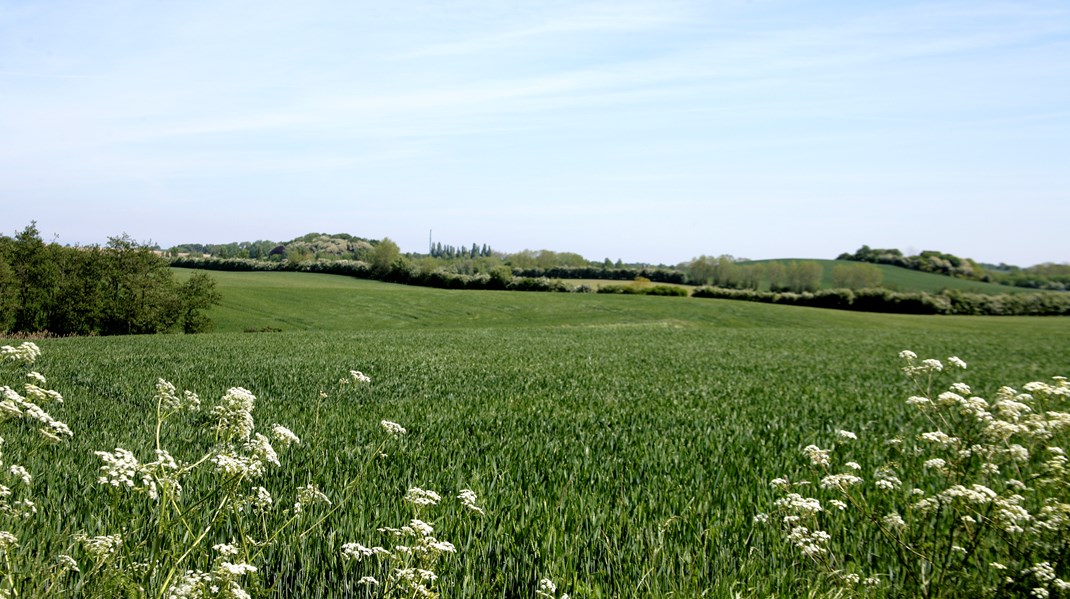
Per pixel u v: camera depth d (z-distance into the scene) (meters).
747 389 18.66
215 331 60.44
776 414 13.62
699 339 45.03
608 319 73.06
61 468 7.21
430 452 8.84
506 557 4.94
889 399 16.78
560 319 72.56
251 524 5.27
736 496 6.73
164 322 59.06
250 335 44.06
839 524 5.64
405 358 27.47
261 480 6.73
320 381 18.70
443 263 138.62
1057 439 5.39
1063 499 4.51
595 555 5.07
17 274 56.09
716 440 10.28
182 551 3.67
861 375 23.66
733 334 51.25
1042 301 95.38
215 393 15.64
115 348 30.31
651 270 134.50
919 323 77.81
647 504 6.37
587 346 37.09
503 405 14.49
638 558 4.88
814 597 4.26
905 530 4.74
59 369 20.64
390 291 85.31
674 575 4.65
